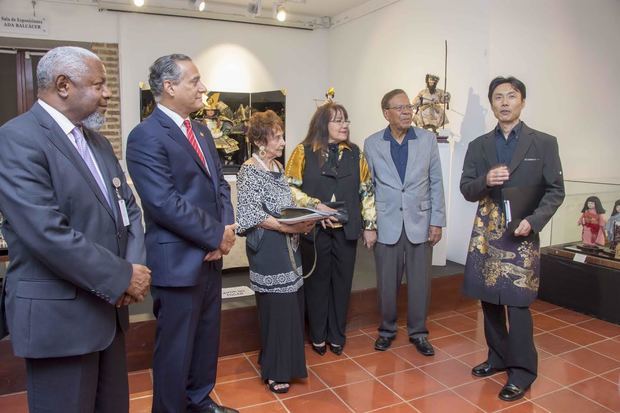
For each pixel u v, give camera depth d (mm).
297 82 6586
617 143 4766
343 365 2865
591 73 4512
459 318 3633
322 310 2967
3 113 5719
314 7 6020
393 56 5352
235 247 3895
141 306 3098
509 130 2529
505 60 4125
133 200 1748
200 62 5996
